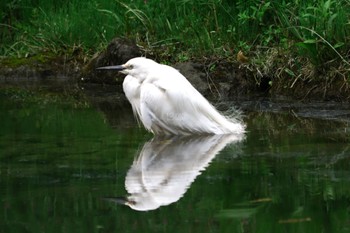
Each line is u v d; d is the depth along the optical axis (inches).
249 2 602.9
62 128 475.5
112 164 377.7
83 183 342.0
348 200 306.3
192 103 451.8
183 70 595.2
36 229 278.7
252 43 605.0
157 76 455.2
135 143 430.9
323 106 529.0
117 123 493.4
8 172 364.2
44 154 402.3
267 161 374.3
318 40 539.8
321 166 361.7
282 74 573.3
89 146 422.3
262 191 321.4
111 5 690.2
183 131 453.7
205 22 631.2
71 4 726.5
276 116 500.7
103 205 307.3
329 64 549.3
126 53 641.0
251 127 467.2
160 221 284.4
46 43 717.9
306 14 538.9
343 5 565.6
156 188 330.3
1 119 508.7
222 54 601.9
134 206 305.0
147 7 661.3
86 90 639.1
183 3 637.3
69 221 287.3
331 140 419.5
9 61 711.7
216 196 315.0
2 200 317.4
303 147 403.5
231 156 389.1
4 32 745.6
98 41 693.9
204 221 282.7
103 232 273.9
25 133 460.1
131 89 471.8
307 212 291.4
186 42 625.9
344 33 546.6
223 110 520.7
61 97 603.8
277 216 287.3
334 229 271.7
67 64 697.0
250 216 288.2
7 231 278.2
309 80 557.0
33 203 312.2
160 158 389.7
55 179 350.0
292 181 336.8
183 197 315.0
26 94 621.0
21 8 760.3
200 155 394.0
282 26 584.7
